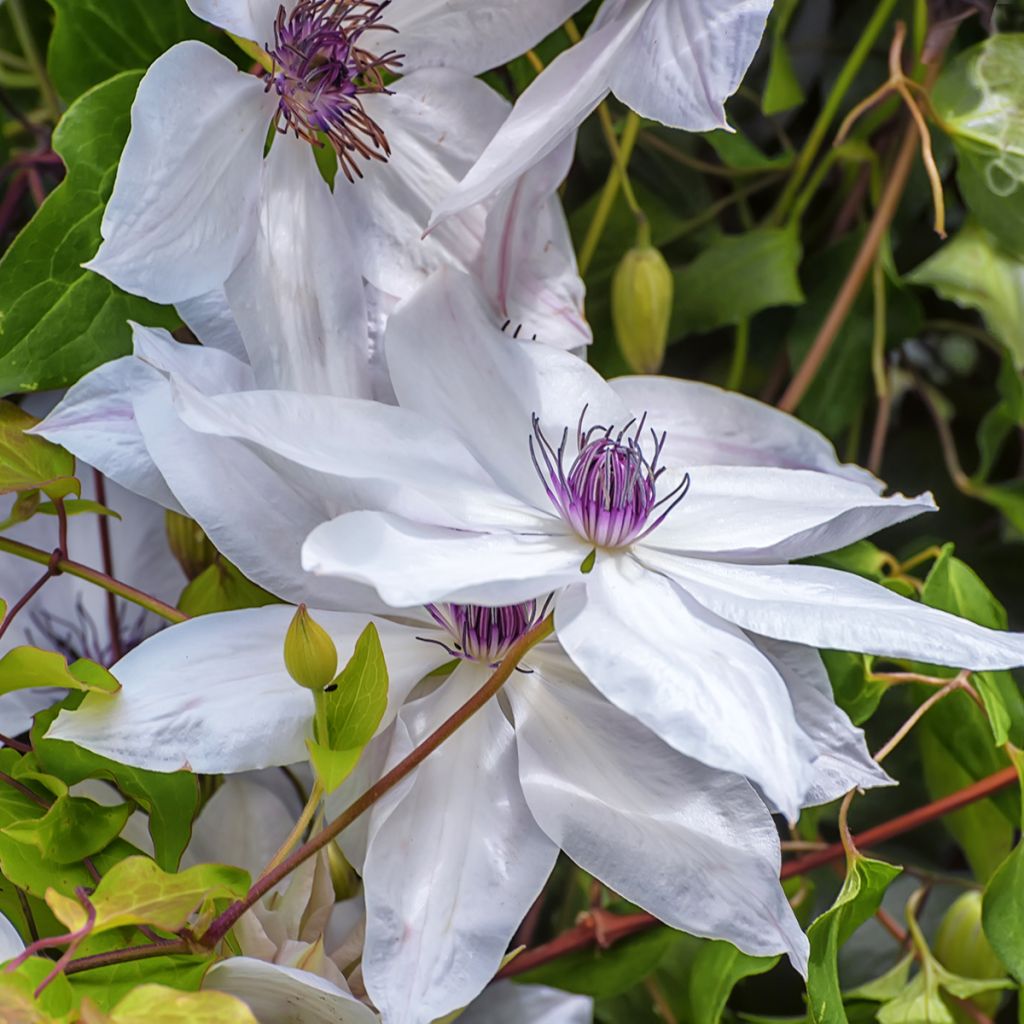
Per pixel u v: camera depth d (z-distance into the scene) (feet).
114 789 3.19
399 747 3.06
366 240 3.17
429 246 3.18
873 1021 3.35
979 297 3.42
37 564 3.39
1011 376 3.46
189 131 3.03
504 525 3.07
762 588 3.04
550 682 3.11
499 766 3.08
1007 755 3.34
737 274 3.47
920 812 3.34
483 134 3.18
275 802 3.22
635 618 2.99
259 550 3.06
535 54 3.36
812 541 3.09
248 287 3.10
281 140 3.12
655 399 3.25
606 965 3.36
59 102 3.42
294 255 3.12
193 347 3.11
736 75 2.99
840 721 3.10
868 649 2.96
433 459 3.07
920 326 3.53
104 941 3.02
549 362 3.16
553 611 2.99
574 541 3.08
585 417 3.15
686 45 3.02
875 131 3.51
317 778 2.99
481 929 3.00
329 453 3.01
